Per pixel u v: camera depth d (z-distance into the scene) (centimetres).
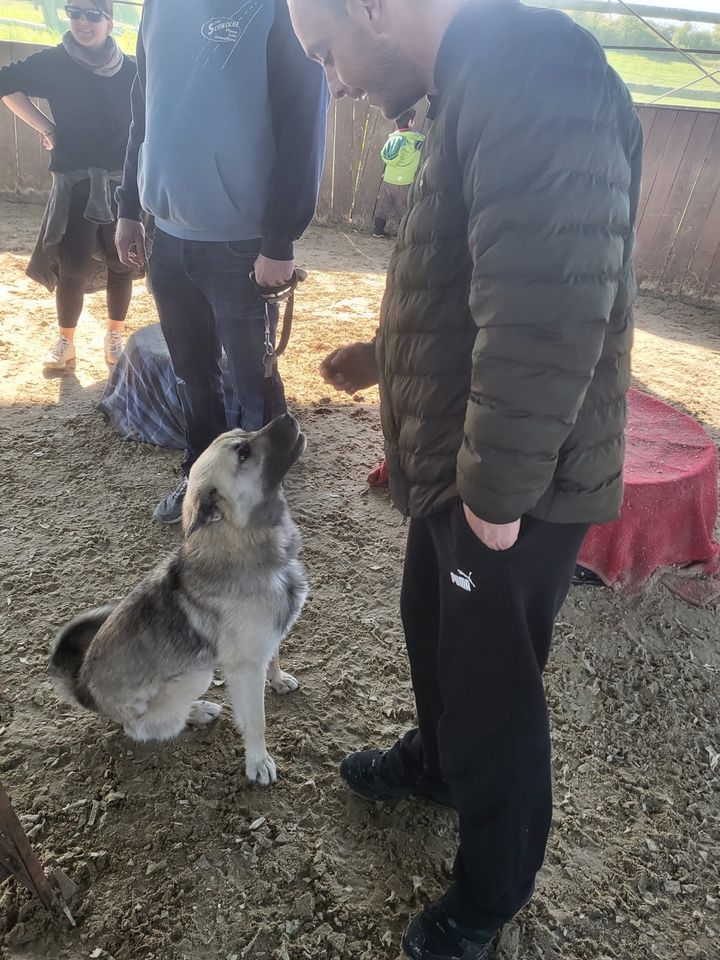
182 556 213
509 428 113
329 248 868
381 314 154
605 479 135
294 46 243
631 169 127
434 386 137
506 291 108
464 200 121
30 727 236
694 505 324
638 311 750
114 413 427
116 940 180
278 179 260
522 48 108
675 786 234
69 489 368
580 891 199
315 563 328
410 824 213
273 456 207
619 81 118
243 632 207
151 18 263
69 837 203
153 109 269
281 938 183
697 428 367
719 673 284
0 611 284
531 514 134
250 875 197
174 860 199
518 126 106
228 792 220
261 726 218
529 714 149
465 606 144
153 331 432
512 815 154
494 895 162
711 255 754
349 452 426
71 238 441
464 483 122
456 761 158
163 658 208
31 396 455
